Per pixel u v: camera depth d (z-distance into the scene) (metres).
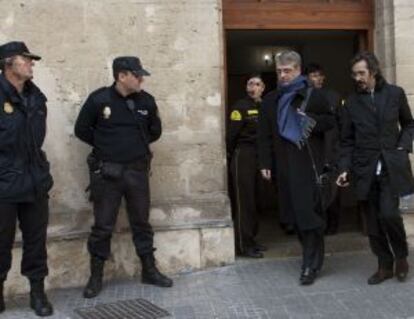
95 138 5.41
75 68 5.80
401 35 6.26
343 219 7.89
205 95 5.96
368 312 4.68
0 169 4.77
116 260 5.84
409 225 6.28
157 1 5.88
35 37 5.74
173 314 4.83
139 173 5.45
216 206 5.99
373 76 5.14
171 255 5.90
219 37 6.02
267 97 5.50
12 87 4.78
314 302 4.95
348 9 6.54
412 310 4.69
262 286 5.41
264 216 8.62
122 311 4.96
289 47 9.35
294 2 6.47
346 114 5.27
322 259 5.51
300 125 5.25
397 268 5.33
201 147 5.97
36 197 4.89
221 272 5.84
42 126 4.95
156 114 5.50
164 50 5.89
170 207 5.91
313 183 5.30
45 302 5.05
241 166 6.23
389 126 5.11
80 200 5.83
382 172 5.11
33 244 5.00
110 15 5.83
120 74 5.29
